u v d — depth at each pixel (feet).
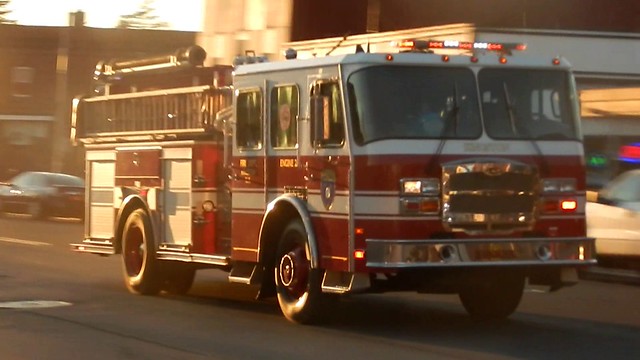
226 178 61.52
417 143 50.52
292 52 56.80
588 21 143.13
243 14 141.69
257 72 57.21
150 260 67.21
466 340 51.49
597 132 106.11
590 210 82.12
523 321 58.29
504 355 47.50
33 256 96.02
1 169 253.65
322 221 52.49
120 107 71.26
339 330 54.19
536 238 51.88
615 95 104.94
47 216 156.25
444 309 62.95
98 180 73.56
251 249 57.62
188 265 65.98
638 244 78.64
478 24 129.90
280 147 55.57
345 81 51.11
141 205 68.69
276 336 52.16
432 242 49.83
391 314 60.59
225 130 60.49
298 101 54.29
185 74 68.33
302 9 133.18
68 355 47.44
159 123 67.05
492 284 55.93
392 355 47.14
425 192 50.24
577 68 119.75
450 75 51.98
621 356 47.67
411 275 51.67
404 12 138.82
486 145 51.60
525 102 53.01
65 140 192.75
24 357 46.96
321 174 52.42
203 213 62.64
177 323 56.65
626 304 66.13
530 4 141.90
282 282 55.72
